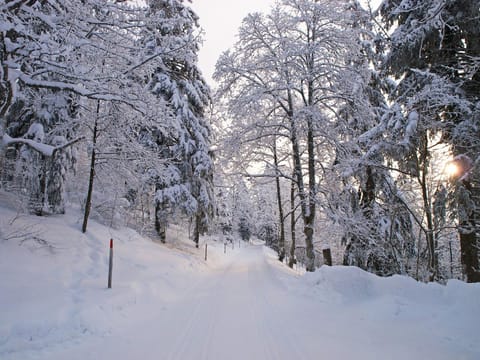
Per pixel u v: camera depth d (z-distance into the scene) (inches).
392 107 351.3
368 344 179.6
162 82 608.1
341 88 503.2
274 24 518.0
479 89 332.2
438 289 242.1
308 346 179.3
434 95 317.1
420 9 350.0
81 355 165.5
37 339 177.9
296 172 526.0
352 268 314.8
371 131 377.7
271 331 208.1
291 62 486.6
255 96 498.3
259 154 616.4
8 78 213.6
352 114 529.7
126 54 306.2
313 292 305.7
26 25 257.9
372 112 492.1
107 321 222.2
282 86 502.9
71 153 420.8
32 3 261.9
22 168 376.8
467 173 299.7
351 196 523.8
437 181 383.9
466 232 331.0
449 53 354.9
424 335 186.1
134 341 190.4
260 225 2244.1
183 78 633.6
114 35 299.7
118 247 416.2
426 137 361.4
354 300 277.4
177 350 175.3
